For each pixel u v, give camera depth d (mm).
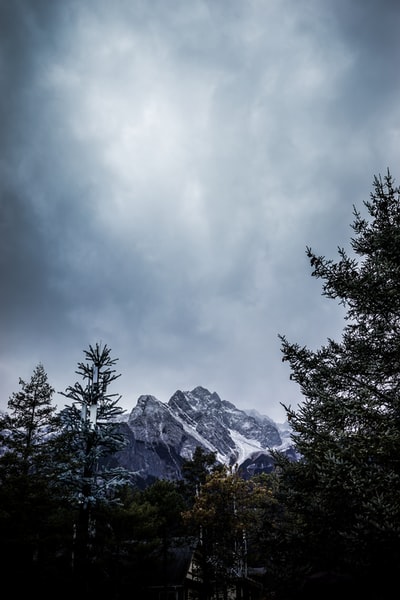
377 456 8570
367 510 7773
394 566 7809
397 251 11383
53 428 22672
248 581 30703
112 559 19250
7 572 15250
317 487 9508
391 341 10906
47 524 16469
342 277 11633
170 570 30250
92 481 17922
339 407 9898
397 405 9820
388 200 12508
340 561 9422
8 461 16672
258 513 27922
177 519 33219
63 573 16234
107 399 19859
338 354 11859
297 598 10117
